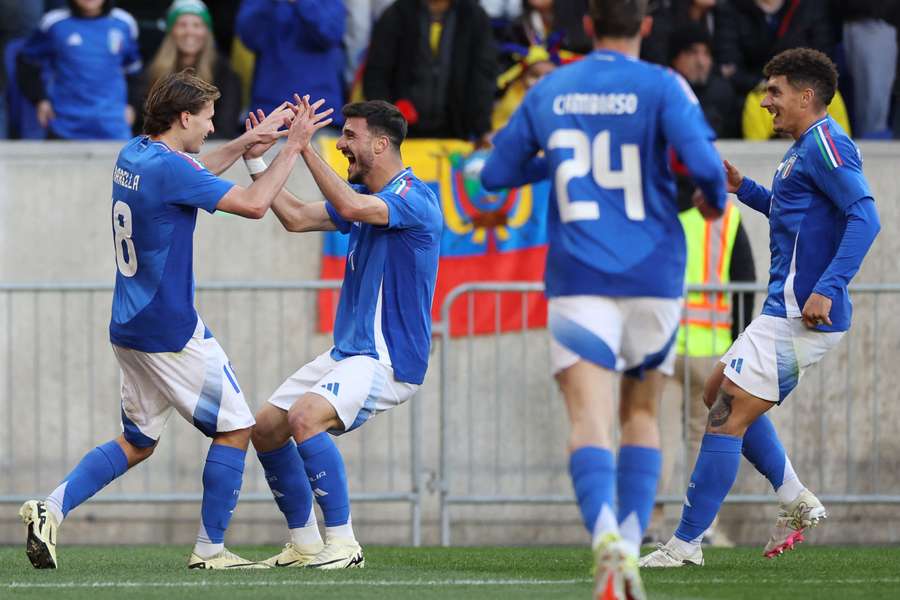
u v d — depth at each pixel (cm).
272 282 3053
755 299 3045
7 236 3188
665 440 3050
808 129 2133
